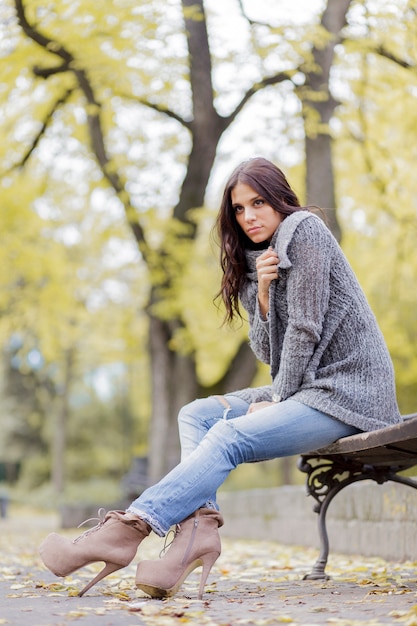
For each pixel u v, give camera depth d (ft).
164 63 39.52
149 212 45.01
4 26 36.91
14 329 53.57
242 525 39.01
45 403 133.49
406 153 42.09
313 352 12.41
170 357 46.34
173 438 46.06
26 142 46.88
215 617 9.64
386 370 12.55
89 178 48.62
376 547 20.68
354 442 11.79
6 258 47.29
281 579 15.30
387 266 47.26
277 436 11.92
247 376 45.60
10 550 28.86
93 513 53.42
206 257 44.83
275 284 12.72
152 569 11.28
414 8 32.48
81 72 40.52
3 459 137.69
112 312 63.98
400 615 9.21
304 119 37.93
